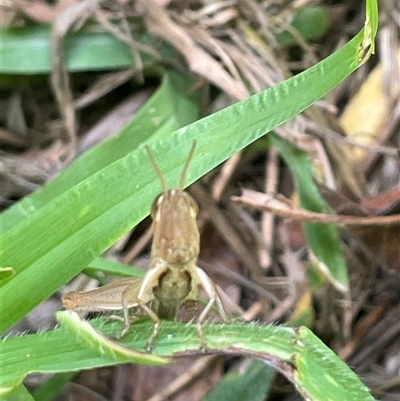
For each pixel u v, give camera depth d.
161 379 0.07
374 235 0.07
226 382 0.07
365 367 0.08
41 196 0.07
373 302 0.08
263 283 0.08
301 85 0.05
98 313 0.06
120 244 0.08
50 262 0.05
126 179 0.05
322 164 0.08
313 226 0.07
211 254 0.08
